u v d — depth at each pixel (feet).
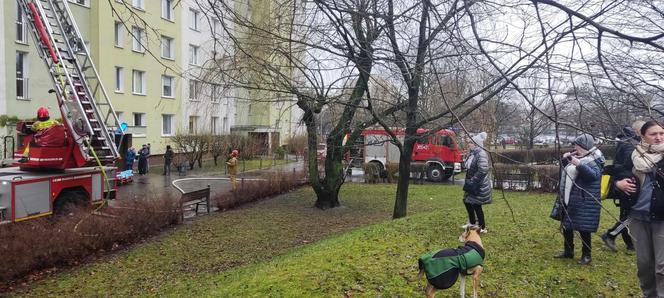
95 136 36.91
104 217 31.76
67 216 31.32
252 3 24.32
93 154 36.29
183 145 96.12
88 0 88.22
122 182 68.80
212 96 37.58
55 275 25.72
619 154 17.28
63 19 35.68
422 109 26.50
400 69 22.70
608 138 8.91
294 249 29.73
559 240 22.48
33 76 77.36
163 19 101.45
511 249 21.04
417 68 21.29
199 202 44.04
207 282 22.40
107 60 90.43
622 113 10.03
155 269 26.71
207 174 87.15
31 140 34.86
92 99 36.76
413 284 16.46
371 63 23.08
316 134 47.34
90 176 37.06
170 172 89.10
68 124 34.96
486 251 20.68
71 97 35.40
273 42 25.21
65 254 27.20
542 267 18.62
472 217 24.63
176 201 40.01
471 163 23.73
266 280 17.61
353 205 49.75
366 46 21.26
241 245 32.12
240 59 26.84
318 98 27.09
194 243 32.81
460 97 24.14
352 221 40.75
